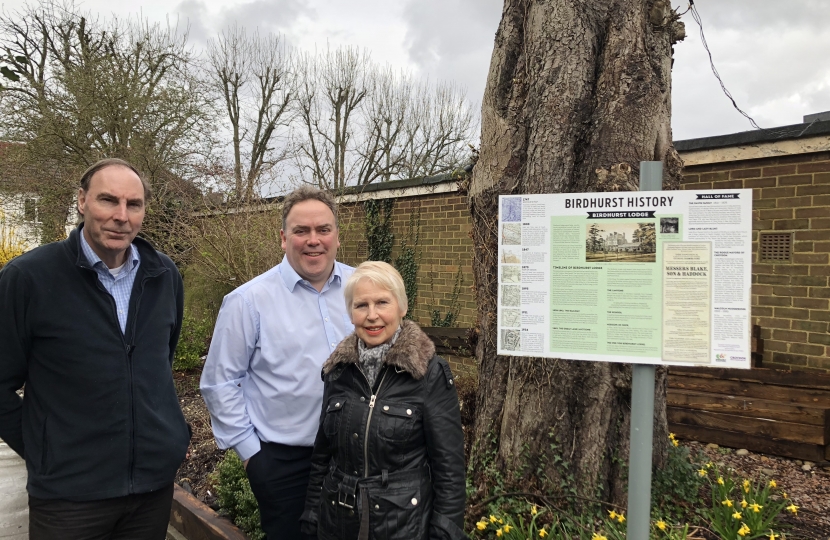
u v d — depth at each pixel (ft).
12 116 39.17
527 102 10.16
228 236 23.09
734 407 14.30
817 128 14.89
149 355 7.50
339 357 6.61
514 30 10.69
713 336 6.10
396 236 29.30
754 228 16.60
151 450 7.34
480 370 11.02
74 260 7.01
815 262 15.43
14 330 6.66
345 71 70.79
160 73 44.55
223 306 7.88
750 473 12.51
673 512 9.40
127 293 7.53
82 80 39.40
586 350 6.51
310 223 7.63
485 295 10.79
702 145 17.22
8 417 6.97
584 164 9.54
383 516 6.14
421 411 6.33
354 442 6.31
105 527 7.13
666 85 9.88
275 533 7.88
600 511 9.19
